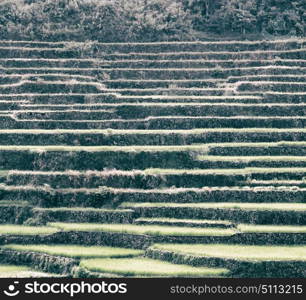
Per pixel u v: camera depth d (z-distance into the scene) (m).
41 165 107.75
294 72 128.62
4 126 115.00
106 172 104.19
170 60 131.62
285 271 87.12
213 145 109.56
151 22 139.88
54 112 116.94
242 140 112.19
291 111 118.69
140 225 97.62
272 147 109.50
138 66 131.00
